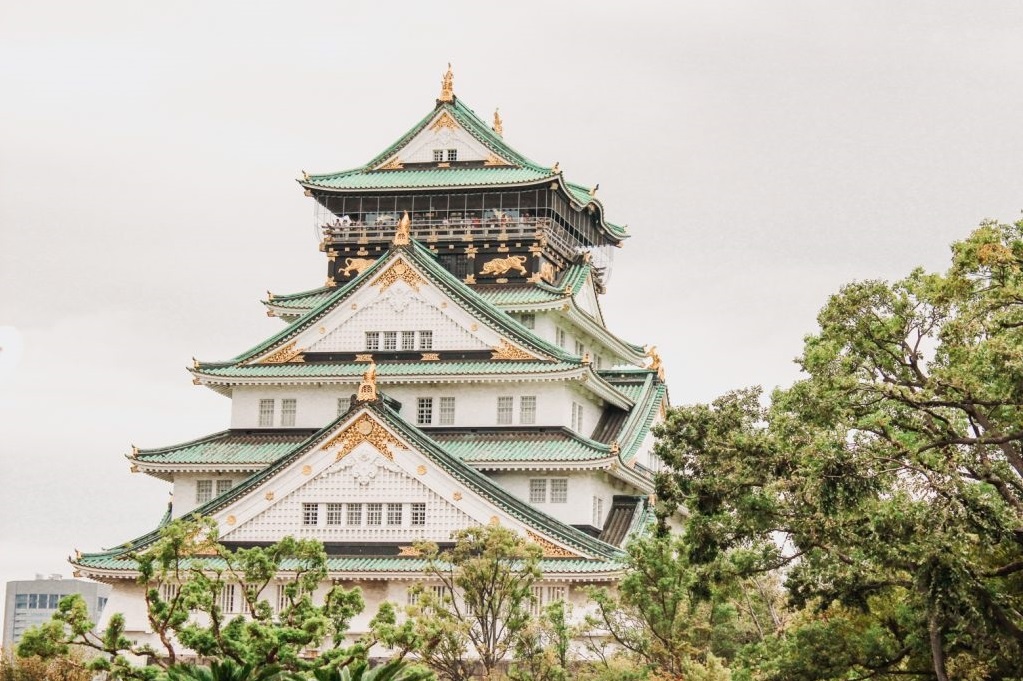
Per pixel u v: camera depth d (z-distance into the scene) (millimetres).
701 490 74438
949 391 71375
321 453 124688
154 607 85500
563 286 143875
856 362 74500
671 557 98625
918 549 67375
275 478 125000
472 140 150750
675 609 98688
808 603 85250
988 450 74750
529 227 144375
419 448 122938
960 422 76688
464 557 105375
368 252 148375
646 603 99188
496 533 103688
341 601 87500
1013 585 72625
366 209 150500
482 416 132125
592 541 117812
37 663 108875
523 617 101688
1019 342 71438
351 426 124375
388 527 122750
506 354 132125
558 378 129750
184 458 133625
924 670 73875
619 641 100312
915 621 70938
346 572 120812
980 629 66875
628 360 157625
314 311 136750
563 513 126938
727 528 74688
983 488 73312
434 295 134500
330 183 149375
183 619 84938
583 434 135750
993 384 72000
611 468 125875
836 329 74562
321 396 135875
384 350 134875
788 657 75688
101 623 124875
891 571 70625
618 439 133000
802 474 70750
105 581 125875
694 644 102125
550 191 146500
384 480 123438
